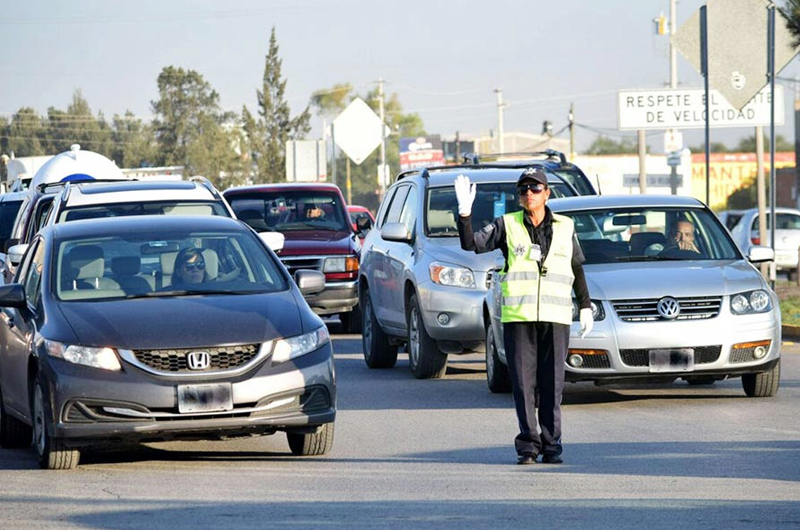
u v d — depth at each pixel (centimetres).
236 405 2448
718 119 6431
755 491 2117
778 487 2147
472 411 3178
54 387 2442
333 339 5484
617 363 3091
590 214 3488
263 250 2827
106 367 2434
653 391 3472
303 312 2606
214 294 2667
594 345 3091
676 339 3089
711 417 2969
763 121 6450
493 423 2975
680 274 3192
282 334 2509
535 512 1998
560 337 2442
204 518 2019
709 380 3591
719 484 2184
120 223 2866
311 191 5819
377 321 4234
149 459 2644
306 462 2547
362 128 9750
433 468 2428
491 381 3472
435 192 4038
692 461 2414
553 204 3566
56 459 2511
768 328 3156
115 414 2430
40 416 2569
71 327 2503
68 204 3681
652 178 10431
